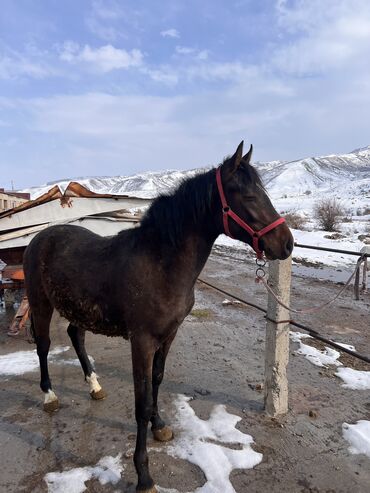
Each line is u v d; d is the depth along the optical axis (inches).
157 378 109.4
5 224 203.9
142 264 94.7
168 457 104.9
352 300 279.1
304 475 98.7
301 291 303.6
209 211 93.9
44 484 95.1
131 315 95.3
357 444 111.1
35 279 125.2
